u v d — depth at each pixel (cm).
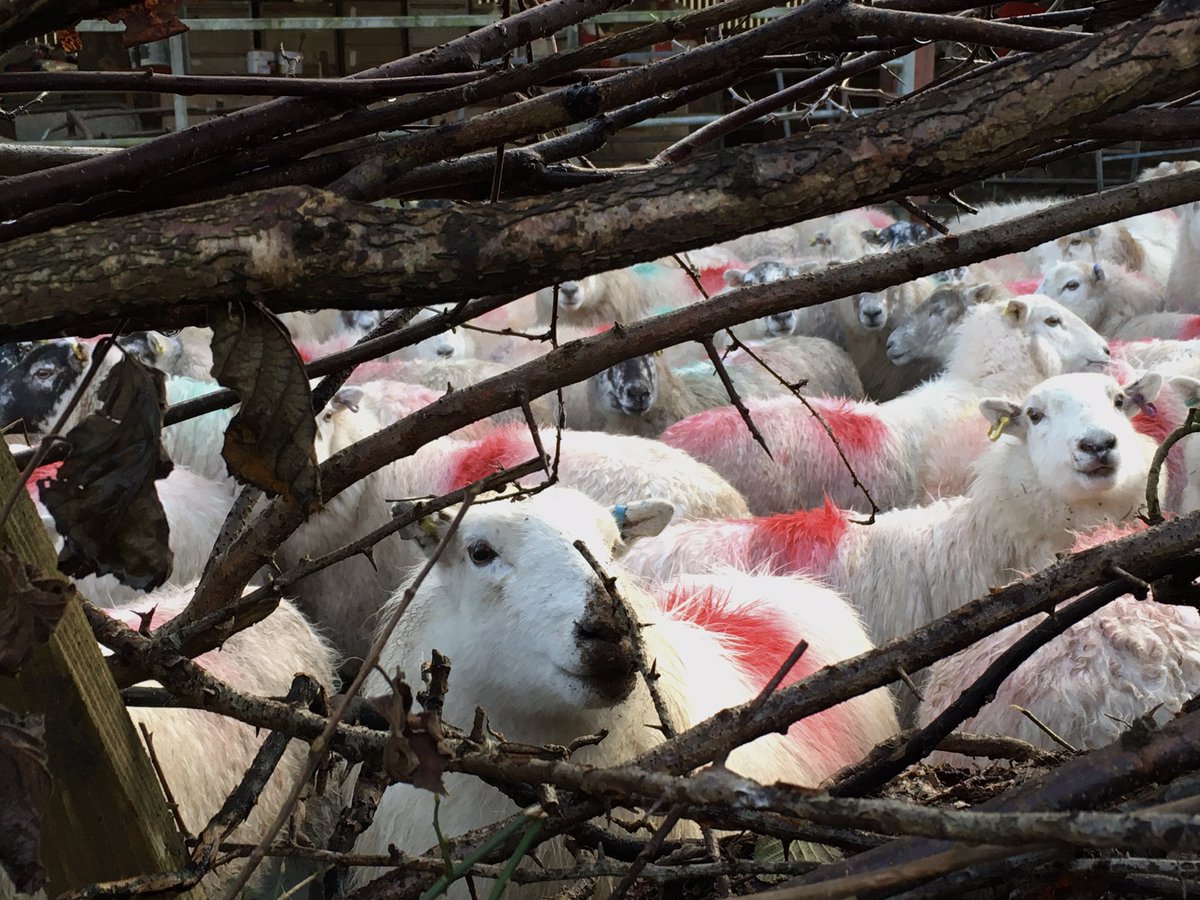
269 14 1173
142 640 138
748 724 129
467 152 125
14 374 590
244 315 114
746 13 131
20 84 132
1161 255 1099
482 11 1205
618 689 251
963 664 335
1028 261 1085
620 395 685
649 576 486
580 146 162
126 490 119
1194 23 105
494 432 619
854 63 200
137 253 107
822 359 801
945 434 618
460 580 269
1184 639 305
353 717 151
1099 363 667
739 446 611
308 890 289
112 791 132
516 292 115
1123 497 454
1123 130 123
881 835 138
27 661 123
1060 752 203
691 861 159
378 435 142
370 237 109
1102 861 117
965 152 110
